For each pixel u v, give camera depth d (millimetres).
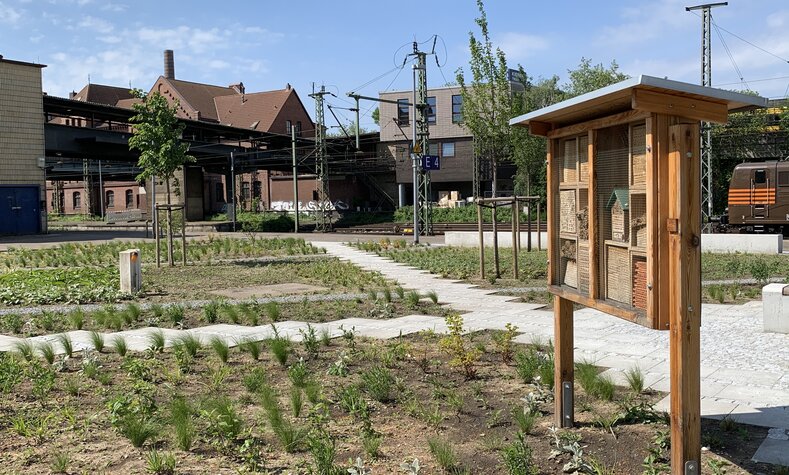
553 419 5605
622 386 6652
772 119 42125
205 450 5117
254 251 26906
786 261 18594
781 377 6953
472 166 53656
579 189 4852
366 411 5816
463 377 7039
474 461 4777
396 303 12867
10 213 41031
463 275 17328
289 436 5098
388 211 59812
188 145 20859
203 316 11406
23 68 41281
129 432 5285
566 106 4328
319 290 15367
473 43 27141
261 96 75562
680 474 3746
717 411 5812
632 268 4156
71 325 10969
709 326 9938
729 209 30688
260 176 72000
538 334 9469
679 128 3627
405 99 56844
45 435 5469
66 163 70312
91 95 80062
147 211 60625
